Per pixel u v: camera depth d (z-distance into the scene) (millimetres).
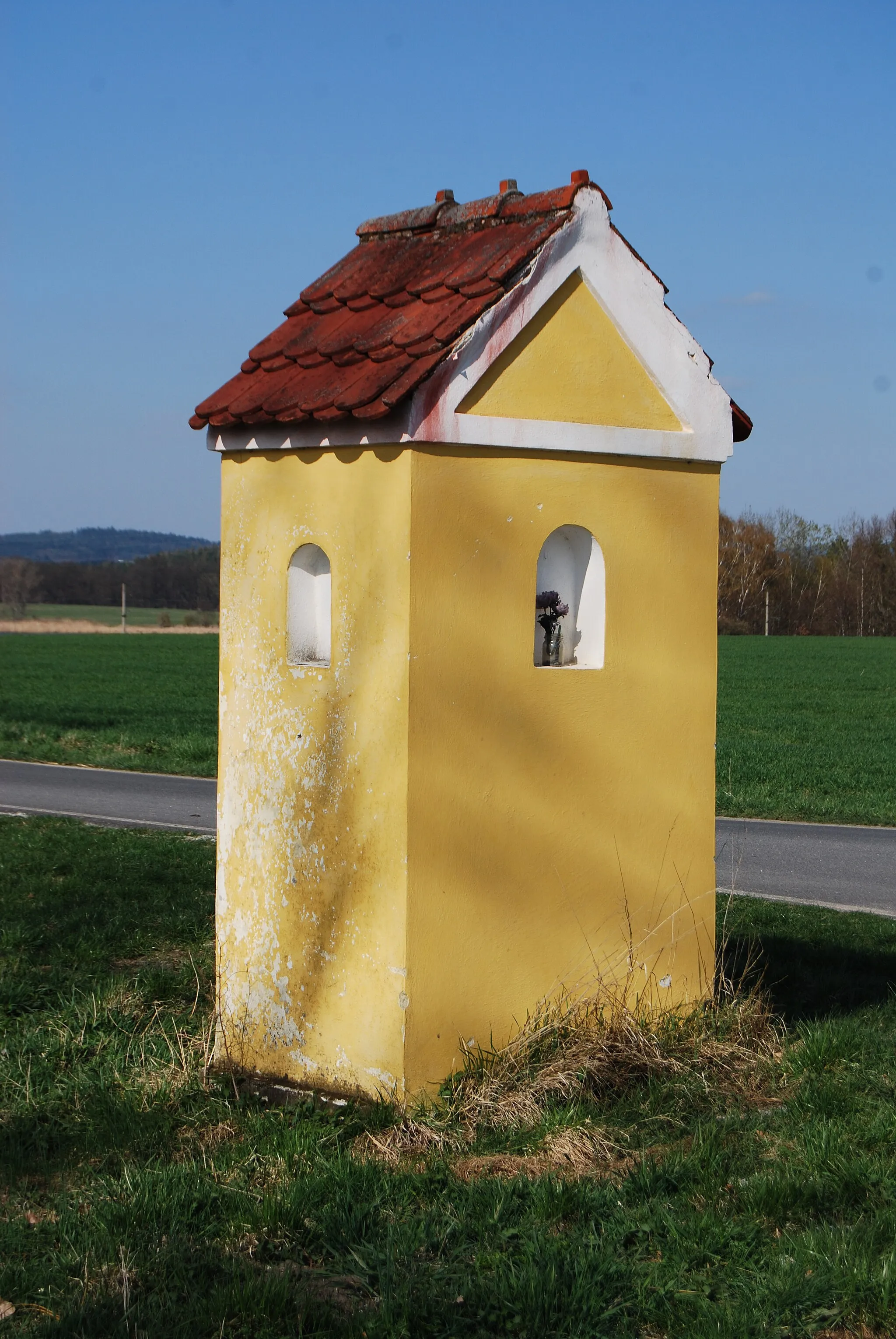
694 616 6480
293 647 6098
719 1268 4387
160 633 87500
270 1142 5246
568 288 5953
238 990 6297
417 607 5516
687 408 6352
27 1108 5691
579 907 6109
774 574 101688
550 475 5938
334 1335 3928
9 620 98875
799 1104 5730
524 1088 5586
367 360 5832
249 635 6258
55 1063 6215
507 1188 4770
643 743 6305
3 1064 6172
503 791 5828
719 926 9672
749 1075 6102
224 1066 6227
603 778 6172
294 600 6098
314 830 5930
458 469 5625
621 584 6215
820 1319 4102
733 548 102562
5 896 10156
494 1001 5832
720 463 6508
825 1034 6422
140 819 15016
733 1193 4902
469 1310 4078
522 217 6133
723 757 23750
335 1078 5824
